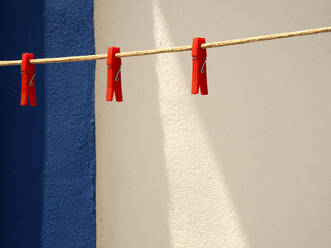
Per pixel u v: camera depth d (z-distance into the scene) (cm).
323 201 190
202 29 192
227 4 191
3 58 189
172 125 194
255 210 191
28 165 189
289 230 191
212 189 193
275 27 189
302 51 190
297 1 188
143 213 194
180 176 193
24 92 140
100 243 192
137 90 195
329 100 190
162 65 194
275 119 191
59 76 187
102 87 194
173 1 193
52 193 187
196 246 193
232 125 192
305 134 190
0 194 190
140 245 194
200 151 193
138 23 194
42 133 188
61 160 187
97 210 192
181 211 193
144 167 194
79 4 186
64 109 187
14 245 189
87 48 186
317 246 190
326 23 188
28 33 188
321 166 190
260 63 191
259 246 192
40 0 188
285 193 191
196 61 125
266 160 191
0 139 190
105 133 194
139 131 194
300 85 190
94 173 185
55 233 187
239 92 191
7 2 189
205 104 193
